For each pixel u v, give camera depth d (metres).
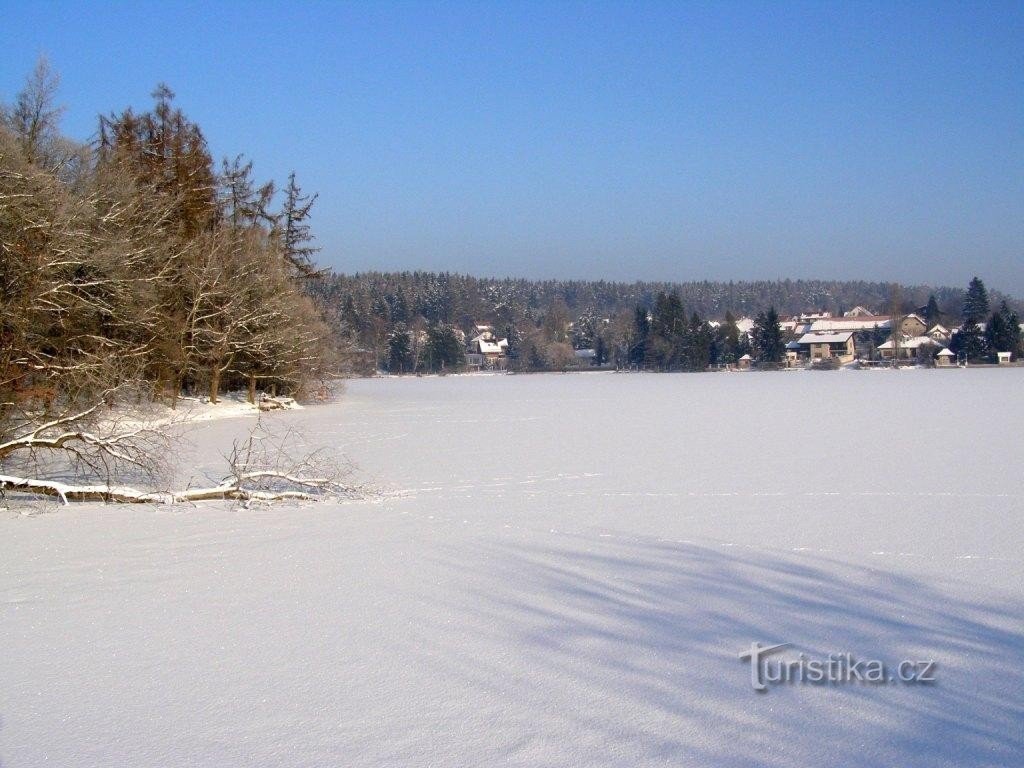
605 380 82.25
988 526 10.27
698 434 23.53
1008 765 4.29
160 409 28.52
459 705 5.09
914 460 16.73
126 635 6.39
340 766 4.36
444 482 14.89
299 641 6.23
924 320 119.81
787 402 38.19
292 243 48.00
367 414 35.50
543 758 4.41
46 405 13.13
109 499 12.34
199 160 38.25
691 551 9.12
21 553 9.01
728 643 6.14
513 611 6.95
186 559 8.76
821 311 180.12
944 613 6.81
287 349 39.28
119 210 25.27
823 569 8.27
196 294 34.06
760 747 4.51
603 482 14.62
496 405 41.03
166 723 4.88
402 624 6.62
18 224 17.61
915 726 4.76
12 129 24.41
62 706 5.13
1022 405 32.94
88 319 21.97
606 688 5.32
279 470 13.82
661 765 4.32
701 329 106.62
